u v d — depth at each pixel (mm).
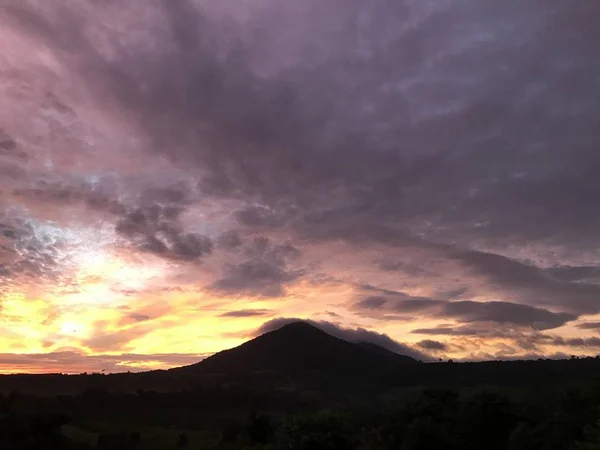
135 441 64062
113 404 89125
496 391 42031
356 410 77062
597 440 26203
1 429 53844
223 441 57094
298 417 36969
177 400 96250
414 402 43594
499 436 39062
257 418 51562
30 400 82375
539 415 41094
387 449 38062
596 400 37844
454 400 44500
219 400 100125
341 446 35469
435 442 37000
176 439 67250
